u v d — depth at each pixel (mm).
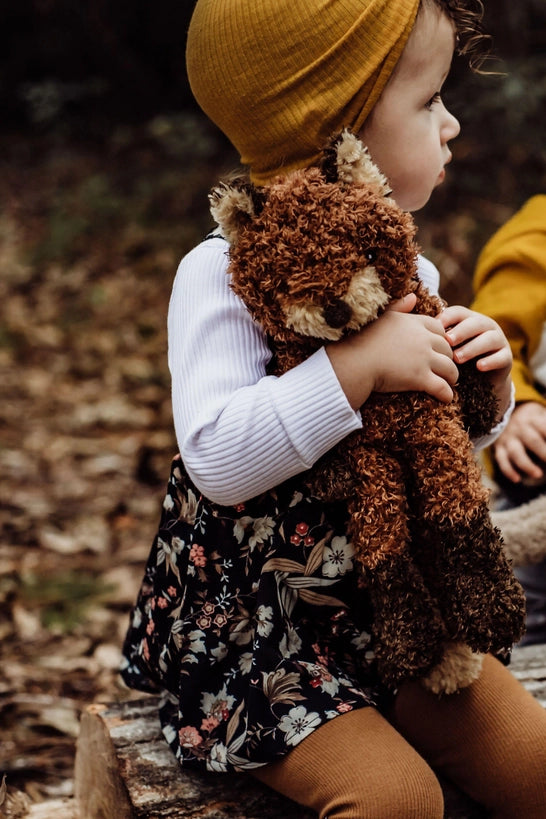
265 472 1233
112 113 7887
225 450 1231
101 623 2615
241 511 1320
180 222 6410
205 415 1248
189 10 7324
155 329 5281
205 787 1375
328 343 1244
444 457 1222
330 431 1217
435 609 1264
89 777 1580
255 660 1290
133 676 1537
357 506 1253
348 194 1184
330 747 1243
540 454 1775
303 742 1255
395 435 1243
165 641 1419
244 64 1309
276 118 1313
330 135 1306
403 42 1278
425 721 1390
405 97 1320
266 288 1188
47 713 2174
